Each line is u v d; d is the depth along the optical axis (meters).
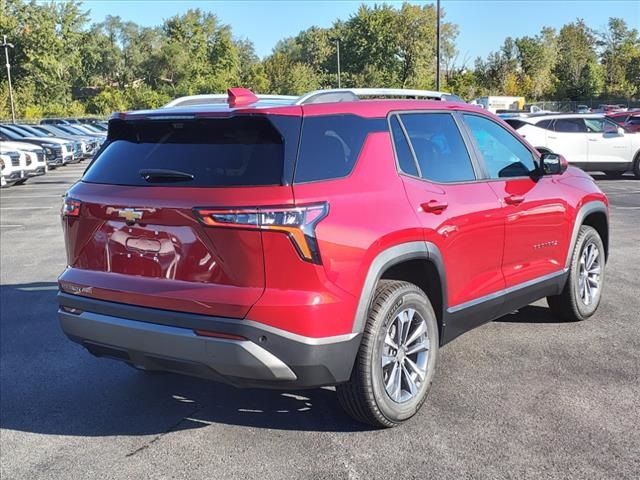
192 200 3.29
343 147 3.59
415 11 75.19
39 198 17.27
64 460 3.60
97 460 3.59
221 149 3.45
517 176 4.86
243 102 3.73
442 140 4.29
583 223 5.89
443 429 3.76
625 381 4.36
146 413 4.18
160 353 3.39
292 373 3.25
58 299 3.83
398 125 3.98
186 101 4.42
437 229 3.88
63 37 78.00
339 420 3.95
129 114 3.74
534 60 82.94
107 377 4.82
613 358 4.78
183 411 4.18
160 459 3.57
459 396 4.18
